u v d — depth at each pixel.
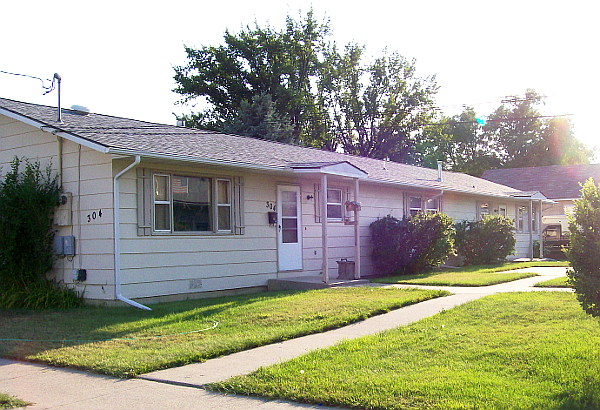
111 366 6.51
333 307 9.92
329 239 16.36
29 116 11.77
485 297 10.62
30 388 5.93
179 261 11.98
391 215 19.02
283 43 43.00
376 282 14.49
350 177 15.00
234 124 38.19
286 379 5.80
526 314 8.59
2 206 11.48
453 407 4.70
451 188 21.39
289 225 14.95
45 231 11.66
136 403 5.35
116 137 11.53
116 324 9.04
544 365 5.83
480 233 21.23
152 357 6.86
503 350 6.50
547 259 25.97
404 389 5.23
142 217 11.30
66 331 8.65
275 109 39.75
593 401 4.77
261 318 9.15
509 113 59.53
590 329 7.38
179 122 42.06
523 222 28.72
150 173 11.48
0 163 12.96
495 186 28.64
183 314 9.73
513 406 4.67
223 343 7.44
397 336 7.56
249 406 5.18
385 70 48.25
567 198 34.00
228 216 13.24
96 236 11.09
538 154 59.50
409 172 22.50
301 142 43.22
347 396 5.16
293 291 12.77
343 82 47.75
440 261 17.86
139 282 11.19
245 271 13.53
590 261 6.17
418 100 48.38
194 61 42.47
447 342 7.06
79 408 5.23
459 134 59.69
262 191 14.16
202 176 12.62
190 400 5.40
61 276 11.71
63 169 11.74
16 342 7.97
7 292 11.52
